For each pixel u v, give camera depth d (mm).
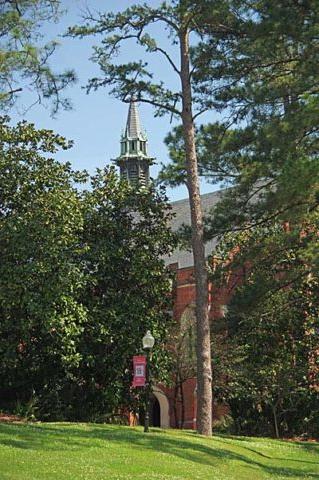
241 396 27766
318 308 27641
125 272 25328
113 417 25312
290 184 15133
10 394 23984
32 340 23359
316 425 27844
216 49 20562
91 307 23891
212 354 27859
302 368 27484
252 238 25266
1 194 23516
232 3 19156
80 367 24359
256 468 15695
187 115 21531
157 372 24750
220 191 21891
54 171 24188
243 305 20875
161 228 26156
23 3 17469
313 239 19875
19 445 13484
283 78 19391
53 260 22453
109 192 25922
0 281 22078
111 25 21312
